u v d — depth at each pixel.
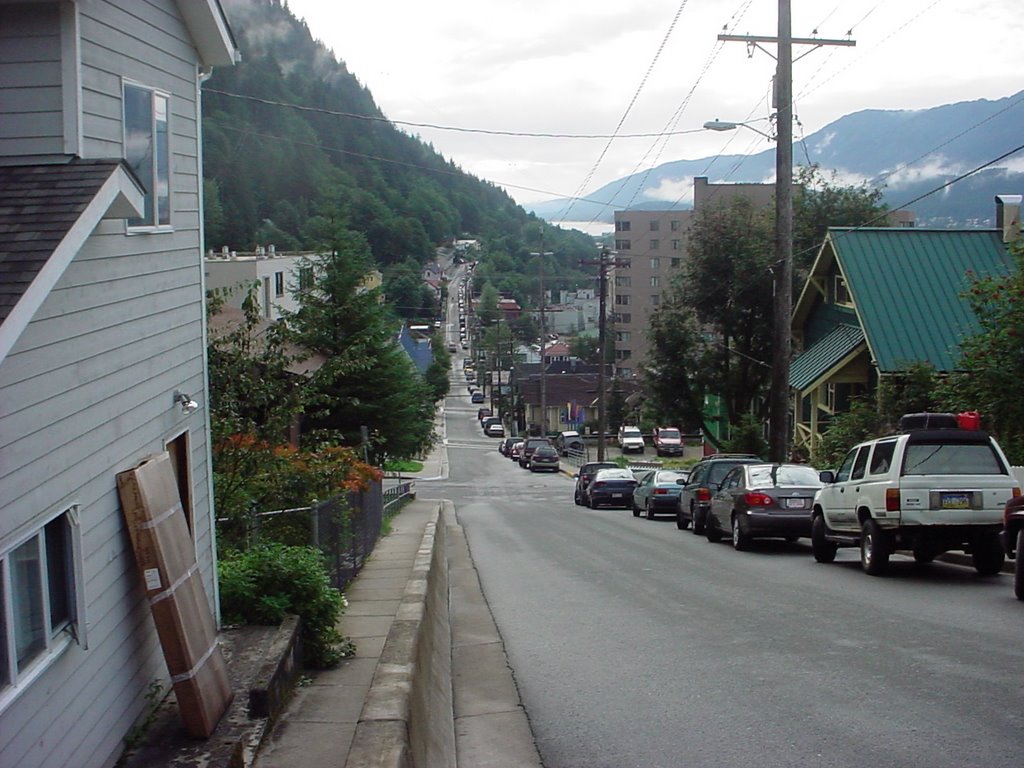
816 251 44.66
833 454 26.08
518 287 154.75
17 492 5.15
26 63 6.72
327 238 29.92
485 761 7.04
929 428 14.74
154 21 8.29
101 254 6.61
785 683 8.39
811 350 32.34
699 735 7.18
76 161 6.34
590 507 36.00
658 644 10.30
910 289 28.45
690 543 20.89
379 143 123.62
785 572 15.40
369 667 8.80
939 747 6.56
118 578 6.54
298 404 15.26
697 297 42.47
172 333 8.34
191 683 6.48
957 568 15.32
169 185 8.45
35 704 5.23
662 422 44.31
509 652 10.43
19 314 4.77
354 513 14.85
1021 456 18.08
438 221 120.44
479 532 25.89
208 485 9.28
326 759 6.32
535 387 97.50
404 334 100.62
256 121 99.06
